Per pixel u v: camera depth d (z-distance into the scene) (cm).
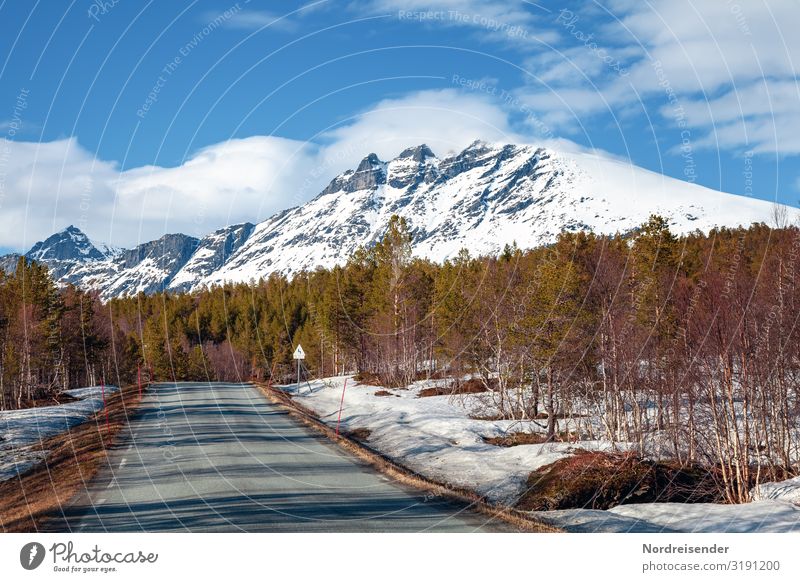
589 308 2995
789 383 2539
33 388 5022
